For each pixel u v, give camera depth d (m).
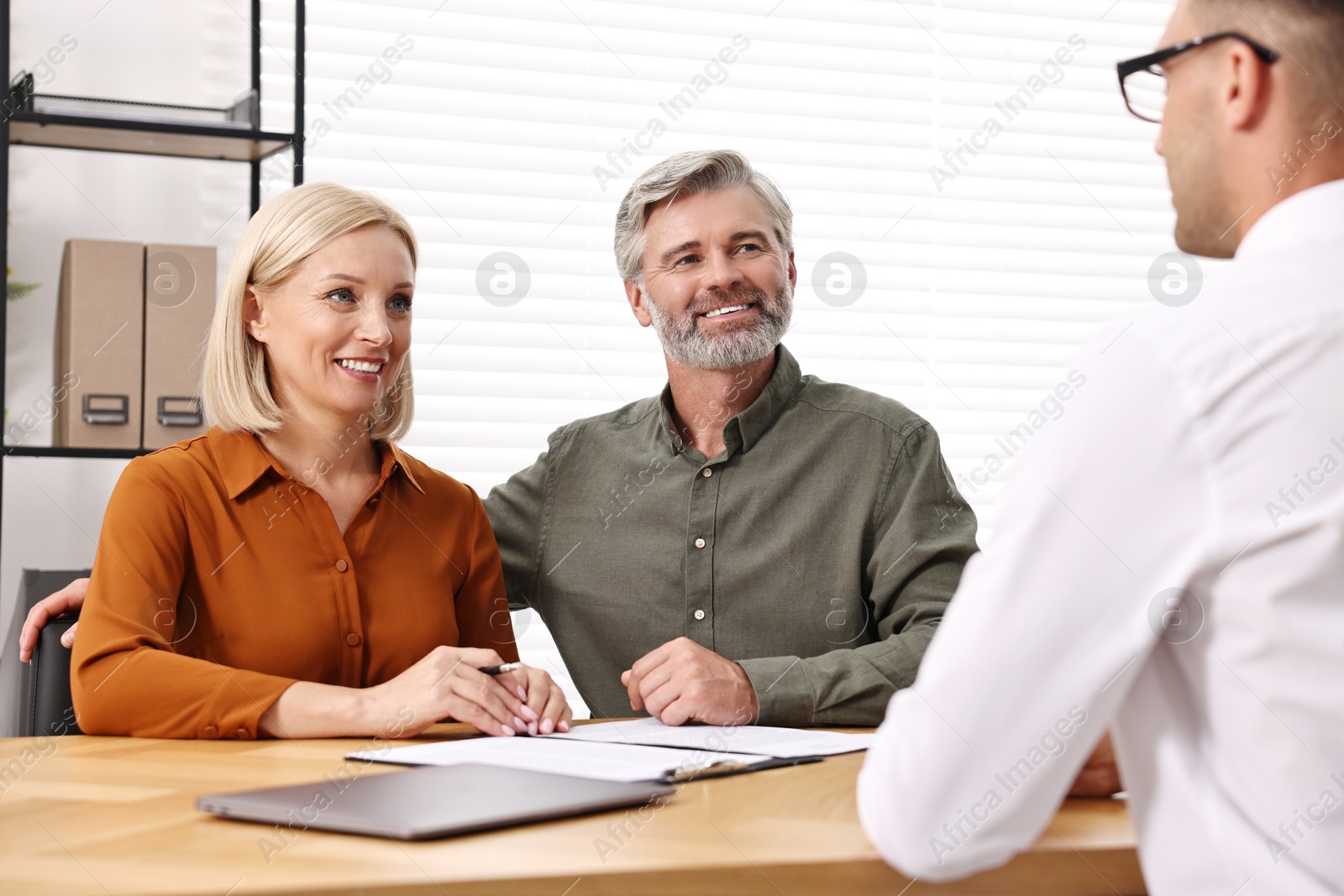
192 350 1.79
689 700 1.10
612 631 1.54
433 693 1.01
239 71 2.24
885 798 0.53
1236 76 0.60
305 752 0.91
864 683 1.16
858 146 2.58
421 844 0.55
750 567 1.51
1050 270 2.69
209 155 1.99
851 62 2.58
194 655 1.24
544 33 2.38
